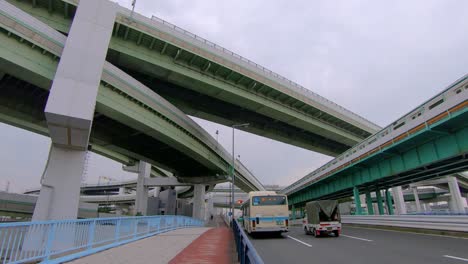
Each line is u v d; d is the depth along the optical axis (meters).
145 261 9.29
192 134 39.62
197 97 44.91
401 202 53.91
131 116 29.77
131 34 34.09
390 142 22.61
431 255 10.32
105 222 12.41
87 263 8.84
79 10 24.75
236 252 11.61
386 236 18.14
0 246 7.00
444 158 19.20
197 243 15.14
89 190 129.75
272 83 43.81
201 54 37.66
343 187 34.81
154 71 37.34
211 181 56.91
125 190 120.38
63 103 21.84
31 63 23.41
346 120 53.44
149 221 18.91
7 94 28.64
